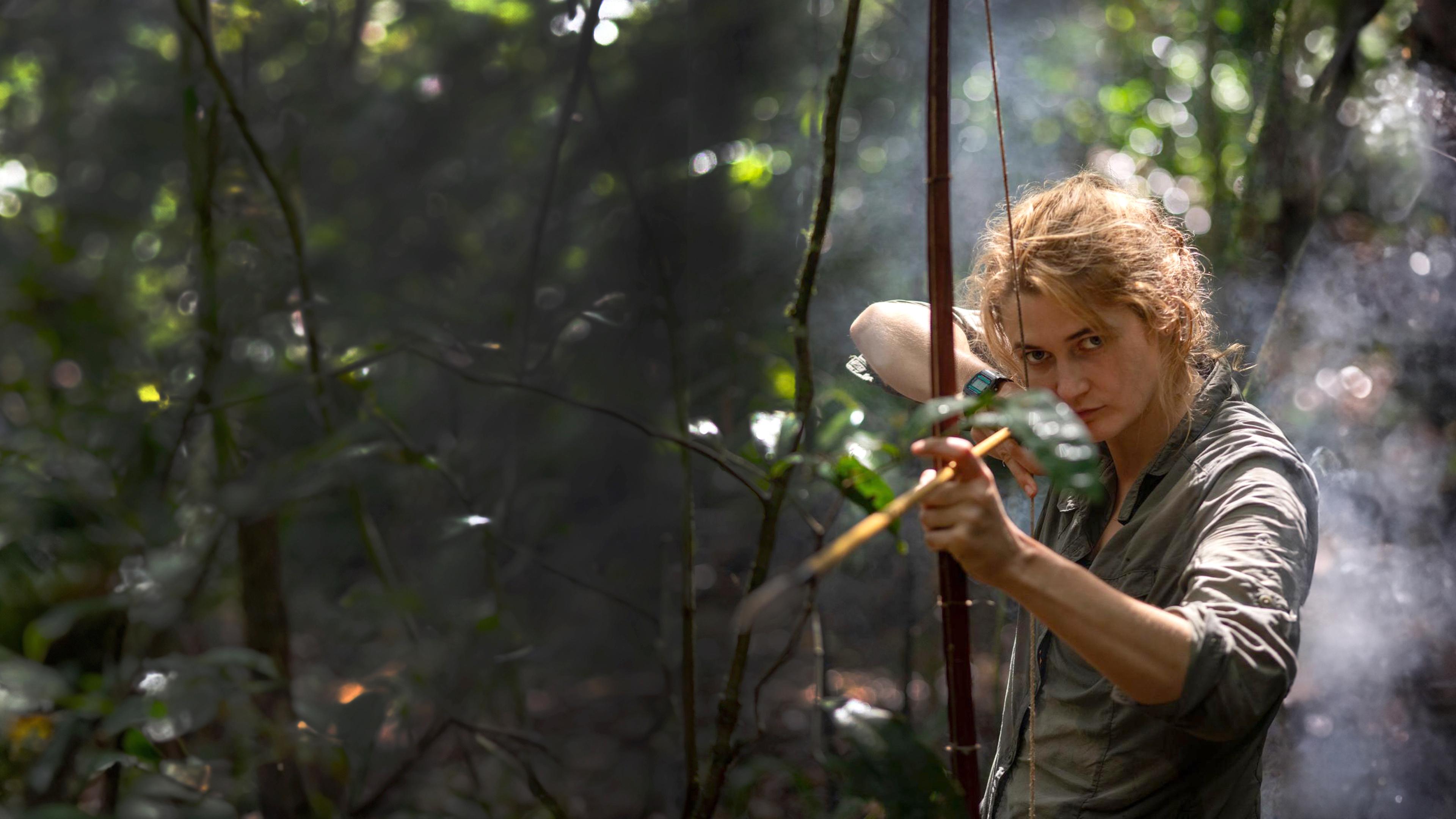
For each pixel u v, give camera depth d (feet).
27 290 6.80
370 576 8.32
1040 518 5.12
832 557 3.00
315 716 5.97
